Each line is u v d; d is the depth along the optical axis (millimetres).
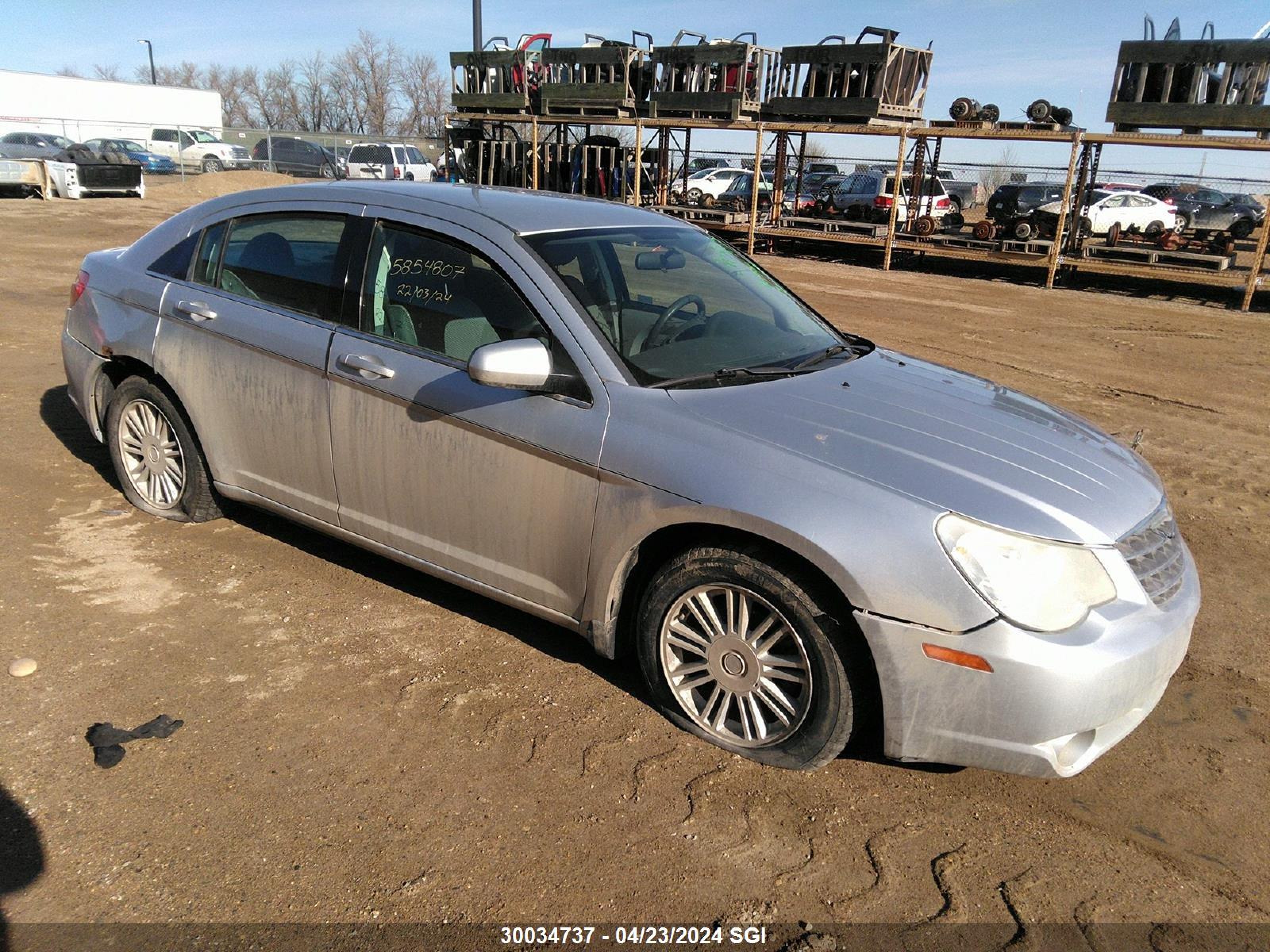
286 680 3262
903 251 22375
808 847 2611
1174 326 13234
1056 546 2578
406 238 3535
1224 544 5059
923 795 2861
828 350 3758
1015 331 12109
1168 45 15531
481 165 24766
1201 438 7316
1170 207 22984
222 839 2516
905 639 2568
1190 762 3092
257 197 4035
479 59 23531
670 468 2857
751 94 19703
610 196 24125
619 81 21156
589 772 2871
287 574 4043
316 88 60062
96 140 34062
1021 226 18188
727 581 2846
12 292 10570
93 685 3162
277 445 3834
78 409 4727
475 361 2926
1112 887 2516
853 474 2697
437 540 3471
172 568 4027
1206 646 3891
